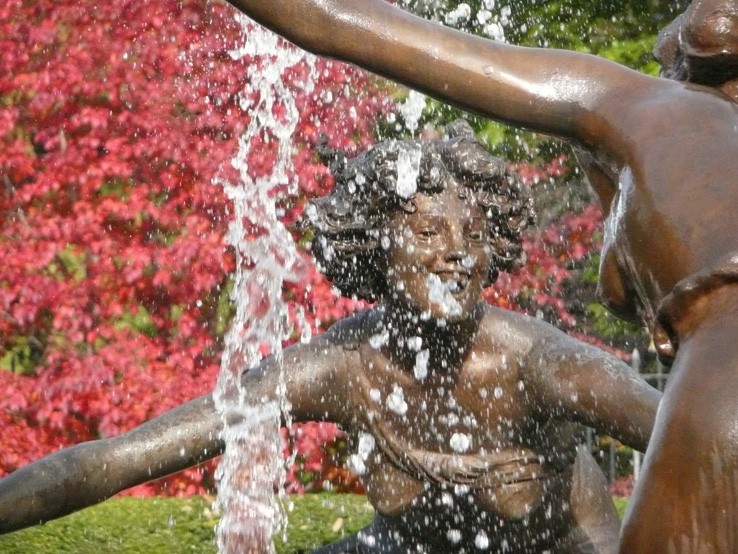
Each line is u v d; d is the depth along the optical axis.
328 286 14.20
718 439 2.26
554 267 16.06
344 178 6.05
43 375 14.29
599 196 3.10
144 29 15.53
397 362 6.01
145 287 15.18
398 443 6.03
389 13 3.04
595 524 6.13
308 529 13.00
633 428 5.32
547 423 5.93
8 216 15.28
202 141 15.20
